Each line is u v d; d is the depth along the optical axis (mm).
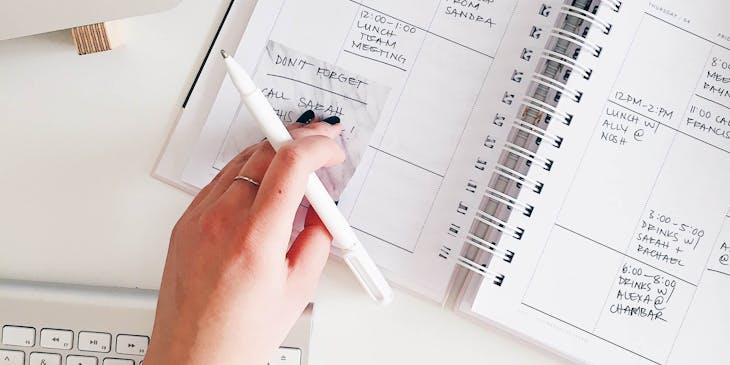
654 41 603
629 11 600
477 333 615
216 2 625
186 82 625
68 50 624
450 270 604
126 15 548
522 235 596
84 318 594
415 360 614
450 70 611
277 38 619
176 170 618
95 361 595
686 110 605
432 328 614
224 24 623
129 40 623
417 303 615
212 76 621
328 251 565
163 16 625
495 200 600
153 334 530
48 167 623
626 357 604
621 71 600
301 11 620
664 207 604
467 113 609
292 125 608
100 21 550
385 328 614
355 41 618
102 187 623
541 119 604
